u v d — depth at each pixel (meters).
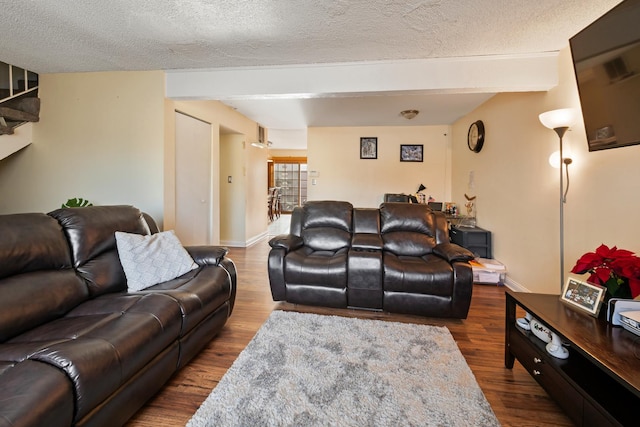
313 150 5.94
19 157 3.42
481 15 2.05
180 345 1.66
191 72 3.12
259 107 4.56
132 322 1.39
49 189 3.36
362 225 3.18
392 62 2.85
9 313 1.35
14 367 1.04
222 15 2.08
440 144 5.65
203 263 2.32
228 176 5.38
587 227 2.21
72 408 1.01
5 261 1.48
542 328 1.57
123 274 2.02
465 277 2.38
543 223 2.76
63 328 1.38
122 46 2.58
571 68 2.44
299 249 2.98
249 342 2.07
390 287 2.51
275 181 11.83
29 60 2.93
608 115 1.72
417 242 2.95
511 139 3.35
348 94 3.00
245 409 1.43
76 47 2.61
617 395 1.17
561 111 2.19
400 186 5.76
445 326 2.36
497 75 2.70
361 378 1.67
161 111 3.15
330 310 2.66
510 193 3.36
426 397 1.53
